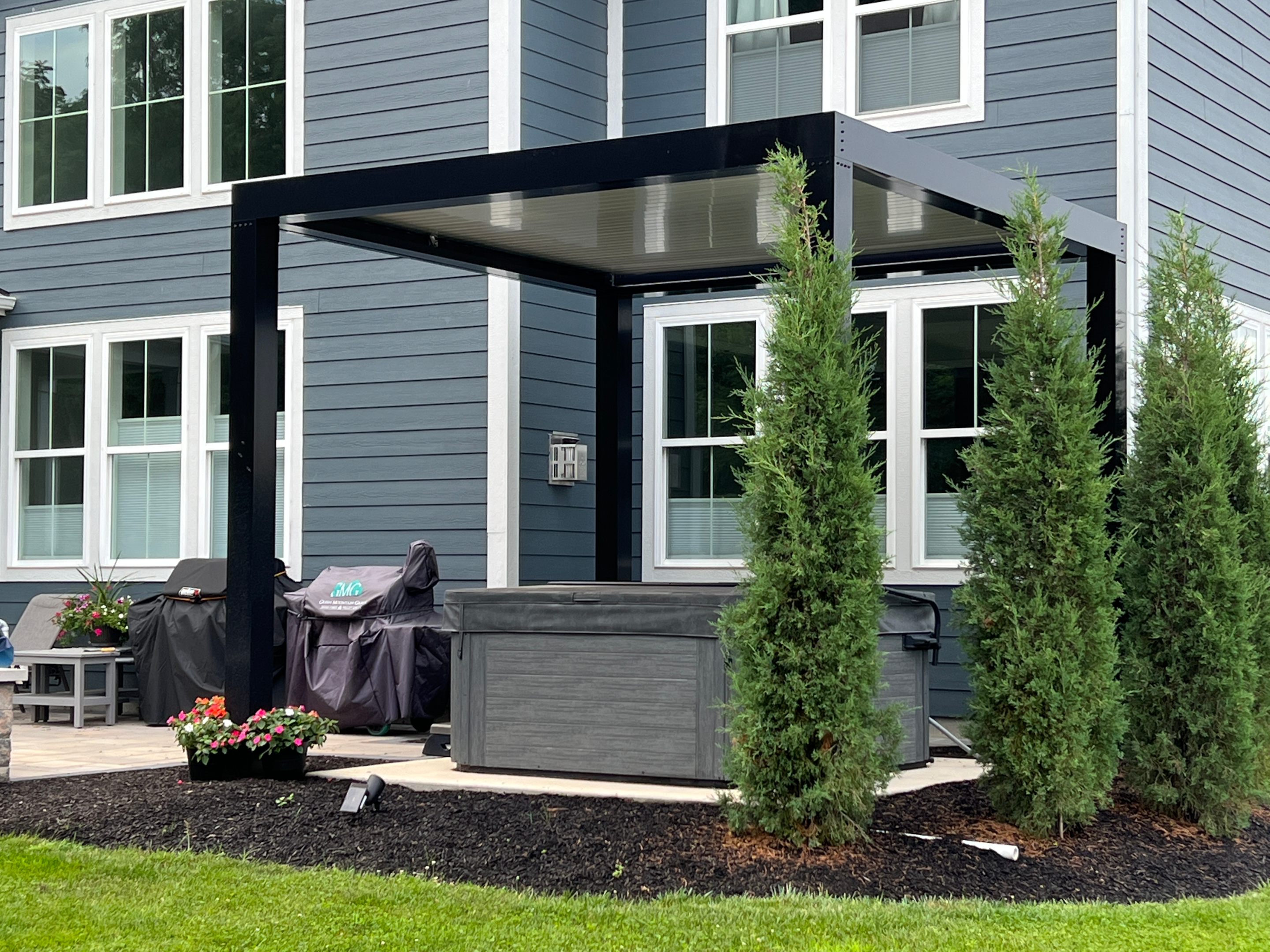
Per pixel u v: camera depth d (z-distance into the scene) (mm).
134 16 12430
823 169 6395
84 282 12570
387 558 11047
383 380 11148
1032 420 6648
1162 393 7281
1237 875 6254
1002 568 6641
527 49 10742
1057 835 6543
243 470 8109
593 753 7320
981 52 10016
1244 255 10797
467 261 9305
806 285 6129
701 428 11016
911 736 7766
